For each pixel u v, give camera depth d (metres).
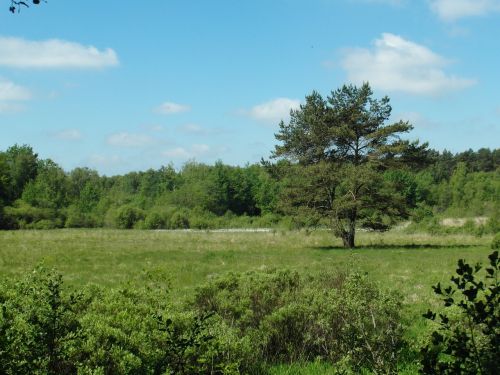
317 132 39.69
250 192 98.56
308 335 9.17
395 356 7.54
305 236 51.38
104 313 7.91
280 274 11.74
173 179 117.38
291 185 41.06
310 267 24.69
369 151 40.84
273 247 40.09
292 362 8.95
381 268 25.00
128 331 7.24
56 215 76.81
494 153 141.62
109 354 6.46
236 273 11.92
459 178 98.56
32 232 56.62
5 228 69.75
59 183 87.94
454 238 47.78
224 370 6.77
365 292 9.16
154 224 74.19
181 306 9.91
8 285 8.13
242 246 40.38
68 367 6.36
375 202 40.44
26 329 5.56
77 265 25.56
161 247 37.88
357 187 39.78
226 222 79.00
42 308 6.07
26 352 5.16
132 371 6.36
